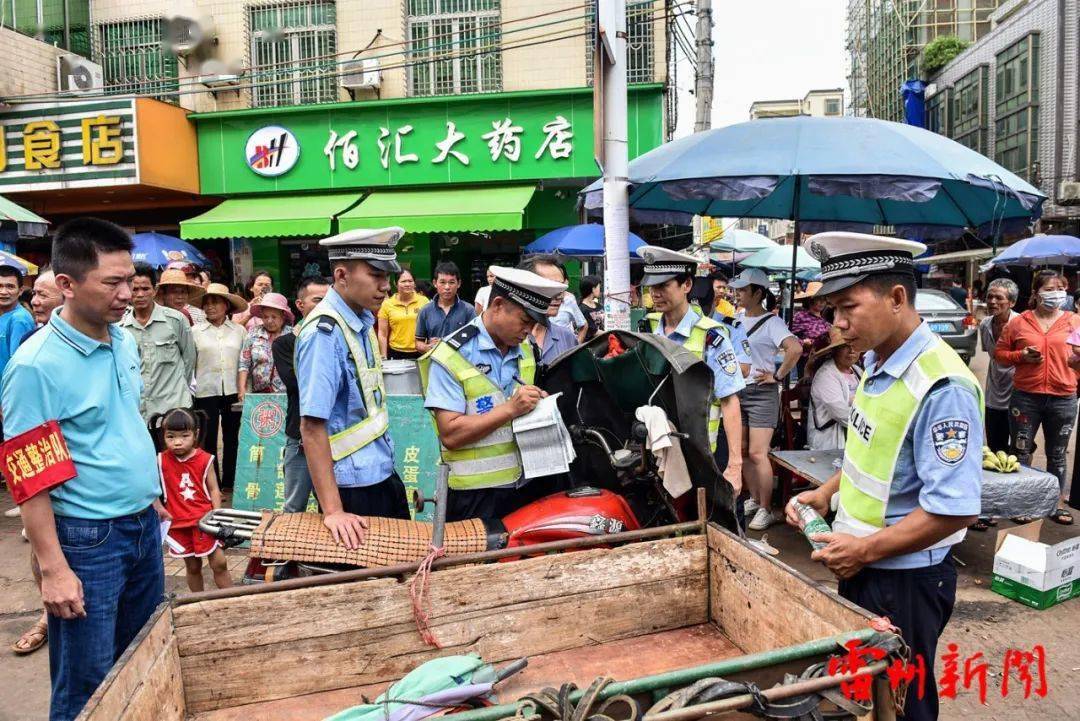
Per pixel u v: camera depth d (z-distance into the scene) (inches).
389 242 110.4
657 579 103.0
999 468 175.8
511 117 414.3
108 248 94.3
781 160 185.5
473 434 114.7
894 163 179.2
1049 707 125.5
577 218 445.4
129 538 101.2
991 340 239.1
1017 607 163.5
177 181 425.1
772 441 247.0
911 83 1051.3
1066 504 232.7
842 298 85.7
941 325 464.8
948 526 79.7
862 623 75.1
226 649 86.2
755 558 94.7
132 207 464.4
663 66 425.4
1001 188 186.9
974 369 454.0
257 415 203.3
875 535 84.4
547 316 116.7
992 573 182.2
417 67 438.3
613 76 207.0
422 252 451.8
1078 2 745.6
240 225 402.3
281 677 88.2
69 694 98.0
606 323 214.7
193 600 85.0
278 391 222.5
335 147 427.2
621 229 211.9
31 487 89.7
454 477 119.6
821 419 211.0
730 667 69.8
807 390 239.1
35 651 147.2
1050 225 795.4
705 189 192.4
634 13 417.4
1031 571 162.4
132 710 71.3
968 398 80.4
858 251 84.0
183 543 151.9
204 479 154.3
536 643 97.4
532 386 114.7
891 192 178.2
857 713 68.6
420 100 414.0
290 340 161.2
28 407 91.0
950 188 231.3
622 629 101.8
